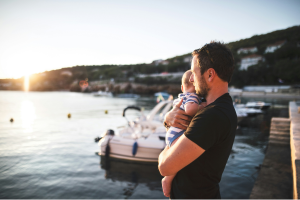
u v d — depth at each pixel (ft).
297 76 185.47
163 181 4.09
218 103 3.31
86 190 15.44
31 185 16.17
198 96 4.02
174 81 254.88
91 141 29.53
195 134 2.99
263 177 14.99
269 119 51.34
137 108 24.88
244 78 210.79
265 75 206.28
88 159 21.99
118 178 17.48
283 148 22.57
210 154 3.20
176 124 3.70
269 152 21.30
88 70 477.36
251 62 240.94
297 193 5.32
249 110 55.31
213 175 3.31
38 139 30.68
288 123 25.49
